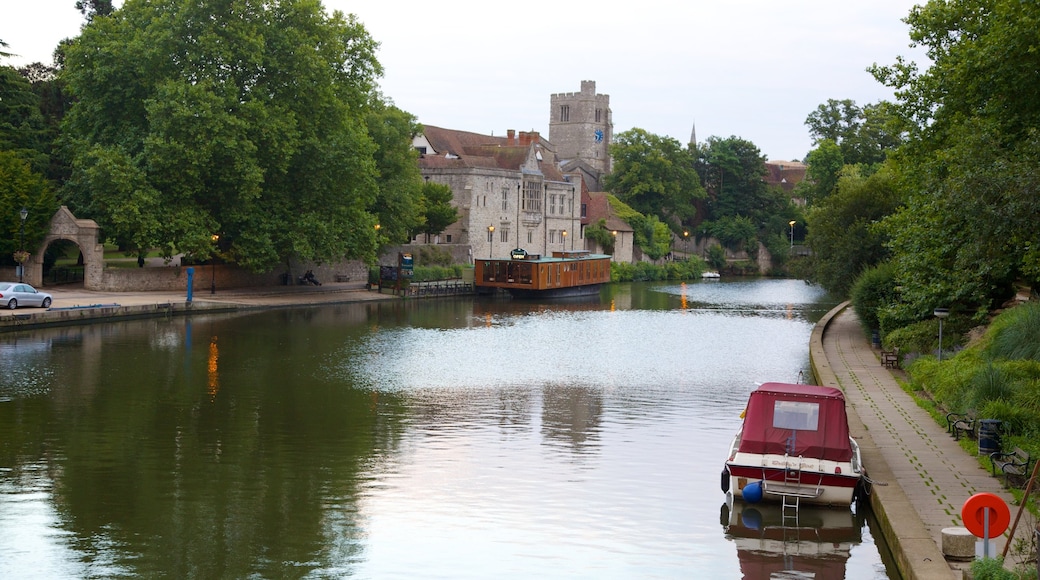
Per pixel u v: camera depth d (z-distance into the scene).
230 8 72.81
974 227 32.19
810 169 132.00
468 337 62.94
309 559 21.73
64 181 90.00
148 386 41.34
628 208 151.00
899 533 19.78
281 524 24.02
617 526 23.95
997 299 44.97
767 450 25.03
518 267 98.81
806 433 25.09
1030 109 37.59
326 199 79.00
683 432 34.44
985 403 28.83
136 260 92.81
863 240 64.94
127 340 54.50
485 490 26.97
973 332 42.62
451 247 114.25
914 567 17.73
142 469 28.62
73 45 74.94
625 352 56.88
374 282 94.81
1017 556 18.05
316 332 62.09
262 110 71.31
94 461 29.38
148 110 69.25
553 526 23.97
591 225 143.62
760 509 24.92
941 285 42.97
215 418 35.56
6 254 71.38
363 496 26.33
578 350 57.66
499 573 21.00
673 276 146.00
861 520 24.11
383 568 21.25
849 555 21.94
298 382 43.59
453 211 112.00
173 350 51.41
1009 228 30.78
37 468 28.52
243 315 70.00
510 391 42.72
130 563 21.39
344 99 81.69
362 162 78.19
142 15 74.38
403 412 37.47
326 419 35.88
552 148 178.62
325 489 26.94
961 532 18.34
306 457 30.28
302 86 74.81
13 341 52.28
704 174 174.25
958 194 31.92
